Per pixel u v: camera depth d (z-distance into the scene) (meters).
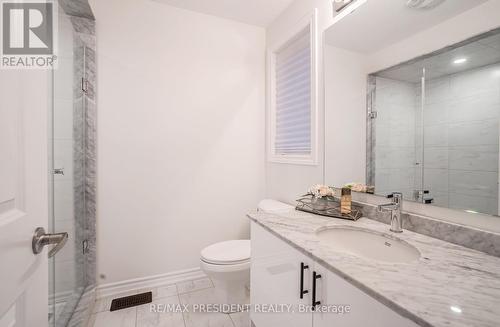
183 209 2.06
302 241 1.01
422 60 1.07
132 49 1.88
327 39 1.58
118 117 1.85
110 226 1.85
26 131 0.59
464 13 0.93
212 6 2.01
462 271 0.74
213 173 2.16
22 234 0.57
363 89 1.35
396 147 1.19
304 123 1.92
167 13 1.98
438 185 1.02
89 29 1.73
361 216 1.36
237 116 2.24
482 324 0.51
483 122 0.87
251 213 1.49
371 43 1.30
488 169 0.86
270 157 2.27
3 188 0.50
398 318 0.61
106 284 1.84
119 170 1.86
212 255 1.61
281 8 2.04
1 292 0.49
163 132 1.98
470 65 0.91
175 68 2.01
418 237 1.02
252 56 2.29
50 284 1.21
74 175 1.62
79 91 1.69
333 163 1.57
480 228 0.90
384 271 0.75
